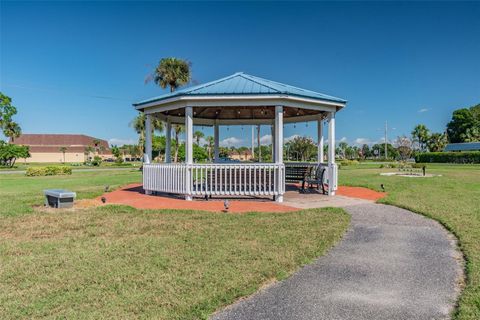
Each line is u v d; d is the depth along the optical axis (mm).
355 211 8250
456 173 23266
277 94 9297
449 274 4184
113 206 8742
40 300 3447
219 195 10445
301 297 3562
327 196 11031
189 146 9883
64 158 80375
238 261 4543
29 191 13367
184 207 8875
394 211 8258
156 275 4074
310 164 13508
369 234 6102
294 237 5738
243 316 3168
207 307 3299
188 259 4637
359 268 4406
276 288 3793
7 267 4395
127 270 4242
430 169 29828
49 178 21891
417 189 12750
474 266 4324
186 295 3541
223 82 10695
